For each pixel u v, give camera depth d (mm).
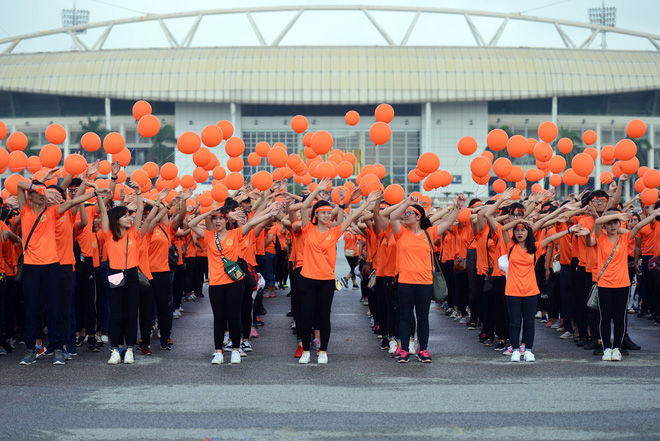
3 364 8516
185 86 85375
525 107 90625
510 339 8719
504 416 5922
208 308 14836
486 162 10172
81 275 9414
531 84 86125
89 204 9648
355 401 6500
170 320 9766
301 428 5582
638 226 8656
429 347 9820
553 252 11469
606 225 8602
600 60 88688
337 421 5789
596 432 5434
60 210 8492
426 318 8609
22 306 10289
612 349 8672
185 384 7309
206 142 10227
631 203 12094
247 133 87188
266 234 13312
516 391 6891
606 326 8672
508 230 8906
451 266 13203
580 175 10461
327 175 8828
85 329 10125
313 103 84562
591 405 6293
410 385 7219
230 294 8523
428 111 85125
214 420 5840
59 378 7637
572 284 10297
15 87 87438
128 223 8500
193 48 87812
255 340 10633
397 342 9422
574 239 9812
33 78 87250
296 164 12352
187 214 12797
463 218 11227
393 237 9117
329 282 8594
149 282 9148
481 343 10172
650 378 7520
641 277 12961
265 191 10289
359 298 17062
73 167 8727
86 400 6574
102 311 9977
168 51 87812
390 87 84438
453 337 10781
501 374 7793
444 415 5965
